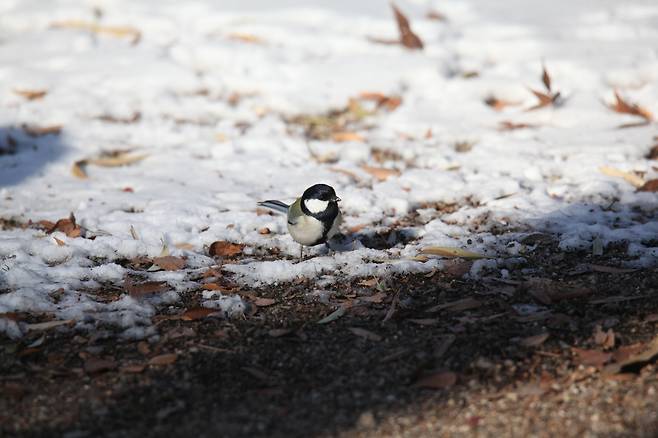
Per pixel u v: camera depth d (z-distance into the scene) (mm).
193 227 11062
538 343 7887
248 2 19031
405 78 15875
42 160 13344
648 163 12422
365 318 8656
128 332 8375
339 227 10570
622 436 6473
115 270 9695
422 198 11930
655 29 17172
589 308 8586
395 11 16547
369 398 7211
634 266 9477
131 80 15984
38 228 11086
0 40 18047
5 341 8266
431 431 6699
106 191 12266
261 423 6859
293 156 13578
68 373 7684
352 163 13250
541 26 17609
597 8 18375
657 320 8211
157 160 13453
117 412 7078
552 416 6801
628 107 14164
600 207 11250
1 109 14969
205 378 7598
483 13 18422
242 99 15727
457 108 14898
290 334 8375
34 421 6965
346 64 16453
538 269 9609
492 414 6883
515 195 11719
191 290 9359
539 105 14461
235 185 12477
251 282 9555
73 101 15281
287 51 17047
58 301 9023
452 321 8484
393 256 10117
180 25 18406
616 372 7328
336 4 18812
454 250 9914
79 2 19391
